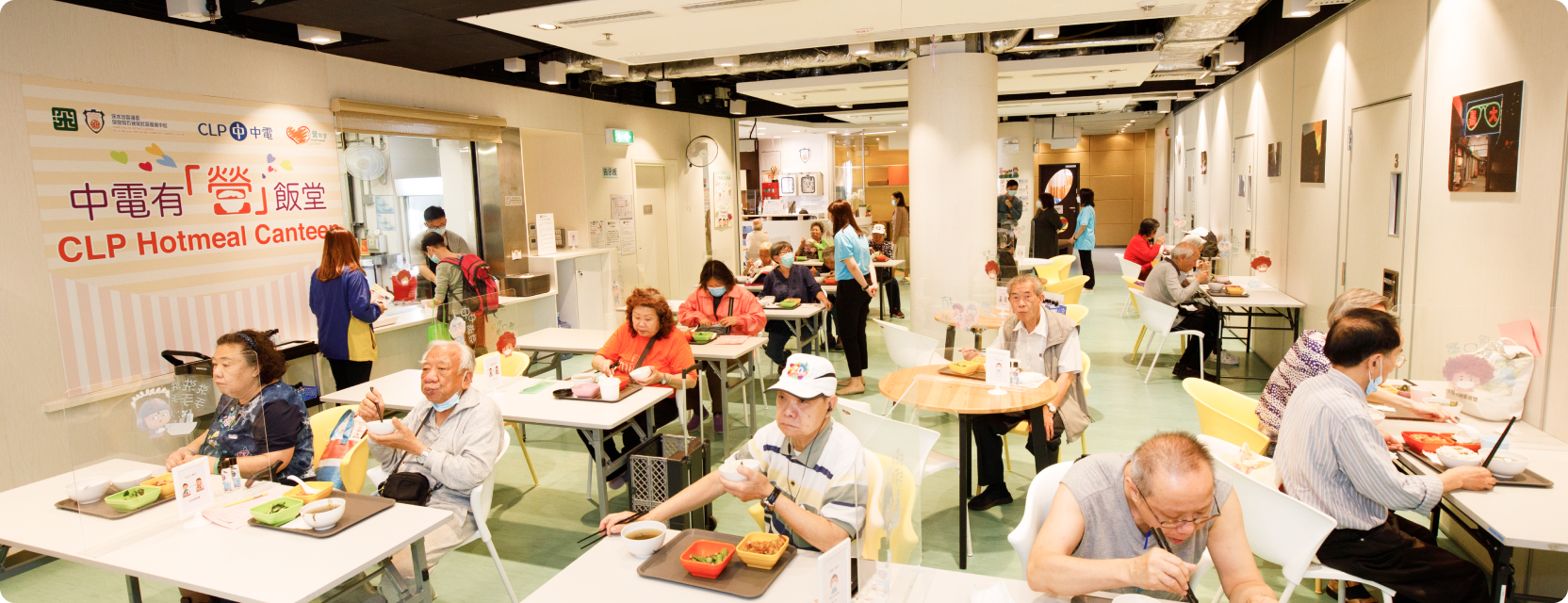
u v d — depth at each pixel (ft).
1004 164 51.96
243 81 15.72
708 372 17.20
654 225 33.22
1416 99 13.65
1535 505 7.77
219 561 6.97
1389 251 14.84
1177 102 40.42
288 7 13.67
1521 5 10.30
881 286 31.42
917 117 21.98
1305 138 19.97
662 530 6.91
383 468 10.62
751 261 30.30
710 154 35.68
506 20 14.37
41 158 12.34
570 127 26.63
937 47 21.31
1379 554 7.98
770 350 21.11
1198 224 34.50
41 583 11.21
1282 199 22.08
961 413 10.71
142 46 13.80
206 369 8.48
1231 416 10.84
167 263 14.30
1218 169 30.17
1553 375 9.82
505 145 23.77
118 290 13.50
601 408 11.90
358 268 16.34
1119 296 36.73
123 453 8.20
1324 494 8.05
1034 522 6.93
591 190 28.02
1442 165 12.67
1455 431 9.87
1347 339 8.02
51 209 12.48
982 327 14.39
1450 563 7.91
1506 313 10.41
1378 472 7.66
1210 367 21.47
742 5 13.33
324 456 10.54
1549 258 9.74
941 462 10.63
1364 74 16.07
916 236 22.47
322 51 17.51
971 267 21.88
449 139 21.66
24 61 12.07
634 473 10.68
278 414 9.26
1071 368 12.57
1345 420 7.84
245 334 9.02
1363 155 16.17
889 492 5.91
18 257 12.09
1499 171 10.89
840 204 20.02
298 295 17.13
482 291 20.75
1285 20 21.44
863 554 6.24
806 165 50.65
